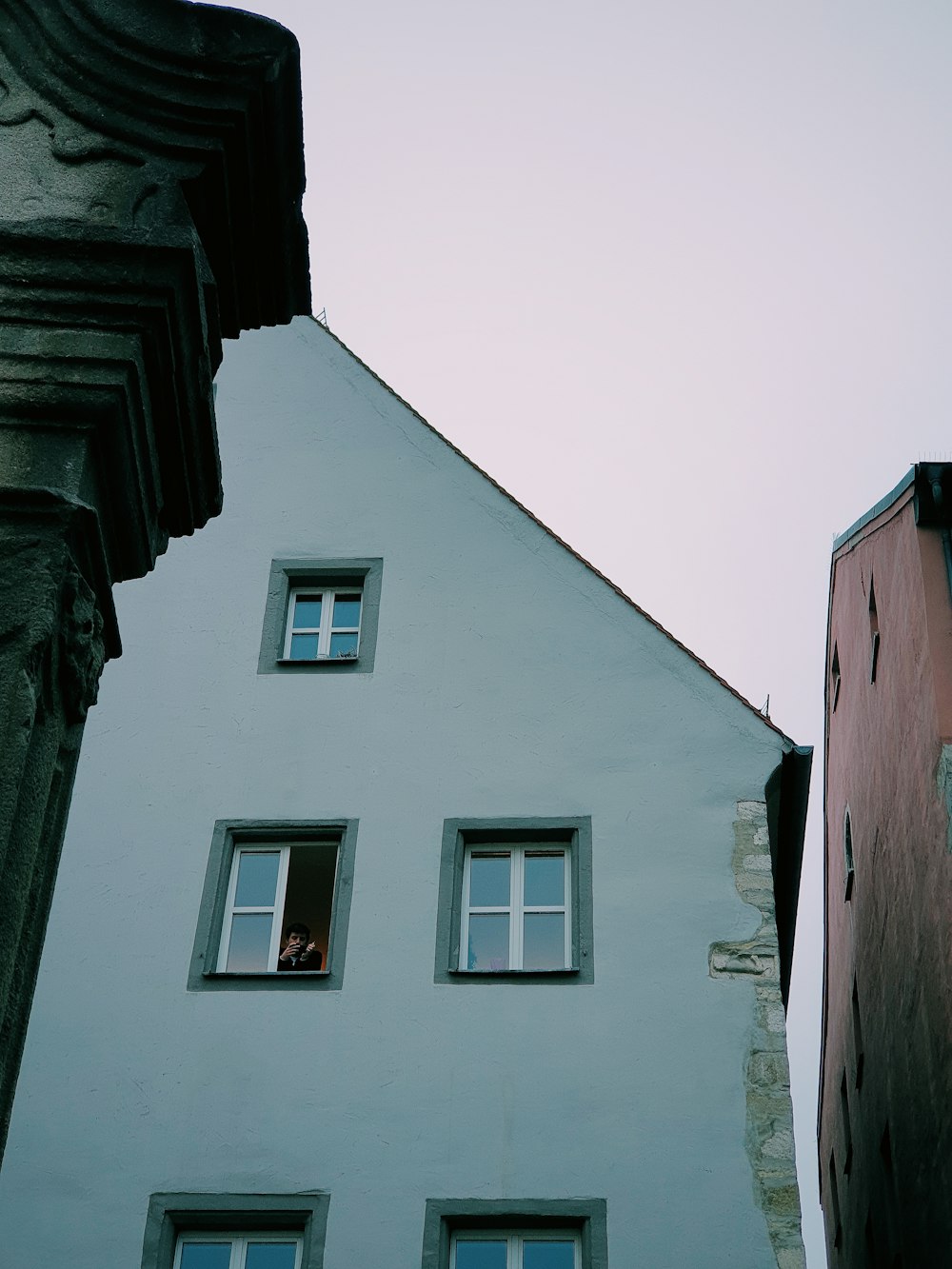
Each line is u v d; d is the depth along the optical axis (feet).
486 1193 36.96
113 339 16.99
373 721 44.62
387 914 41.14
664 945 40.29
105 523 17.08
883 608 51.31
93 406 16.58
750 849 41.81
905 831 48.44
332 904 41.78
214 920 41.57
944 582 45.09
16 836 14.65
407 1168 37.35
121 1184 37.42
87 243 17.40
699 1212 36.45
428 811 42.91
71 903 41.81
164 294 17.21
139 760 44.29
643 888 41.22
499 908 41.70
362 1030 39.29
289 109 19.13
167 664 46.06
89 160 18.42
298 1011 39.70
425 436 50.75
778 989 39.50
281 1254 37.04
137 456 17.20
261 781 43.78
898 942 50.90
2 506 15.94
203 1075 38.86
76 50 18.84
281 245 20.30
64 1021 39.81
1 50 19.07
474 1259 36.68
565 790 43.06
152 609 47.26
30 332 17.02
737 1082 38.17
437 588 47.16
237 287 20.40
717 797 42.75
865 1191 61.31
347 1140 37.76
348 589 48.03
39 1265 36.37
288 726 44.68
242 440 51.03
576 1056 38.68
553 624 46.16
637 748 43.70
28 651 15.16
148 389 17.29
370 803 43.14
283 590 47.62
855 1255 67.46
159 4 18.89
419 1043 39.01
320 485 49.78
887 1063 53.78
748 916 40.70
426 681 45.27
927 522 46.11
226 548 48.49
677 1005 39.32
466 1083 38.40
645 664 45.24
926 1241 47.09
